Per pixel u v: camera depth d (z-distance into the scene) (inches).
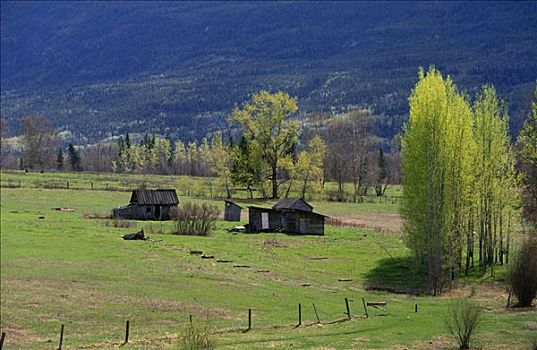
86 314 2775.6
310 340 2294.5
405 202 3686.0
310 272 3720.5
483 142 3769.7
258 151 7337.6
